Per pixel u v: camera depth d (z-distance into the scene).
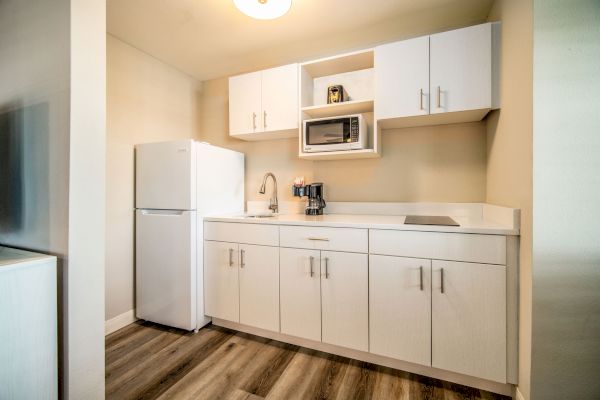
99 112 1.30
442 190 2.11
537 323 1.19
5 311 1.03
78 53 1.22
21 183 1.39
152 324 2.25
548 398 1.19
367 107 2.11
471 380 1.50
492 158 1.81
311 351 1.85
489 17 1.89
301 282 1.83
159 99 2.54
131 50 2.30
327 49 2.37
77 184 1.22
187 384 1.53
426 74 1.78
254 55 2.47
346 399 1.42
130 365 1.70
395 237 1.59
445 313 1.49
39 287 1.13
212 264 2.14
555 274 1.17
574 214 1.15
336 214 2.35
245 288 2.02
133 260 2.30
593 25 1.12
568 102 1.14
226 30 2.10
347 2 1.79
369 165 2.31
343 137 2.01
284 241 1.89
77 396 1.22
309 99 2.35
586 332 1.15
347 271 1.71
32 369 1.10
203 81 3.00
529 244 1.22
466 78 1.69
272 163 2.69
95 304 1.29
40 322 1.12
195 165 2.11
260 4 1.62
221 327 2.19
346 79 2.33
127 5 1.81
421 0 1.78
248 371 1.64
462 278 1.45
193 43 2.28
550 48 1.15
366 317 1.67
